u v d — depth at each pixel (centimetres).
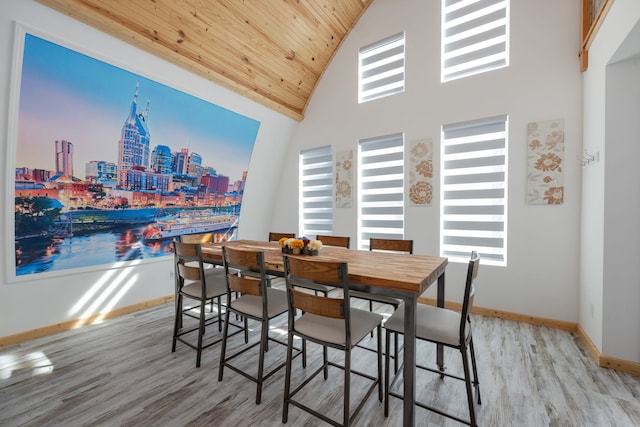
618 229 193
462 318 136
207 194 375
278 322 282
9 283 230
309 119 441
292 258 149
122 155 283
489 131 296
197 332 257
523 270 276
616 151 193
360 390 174
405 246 248
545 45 266
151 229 321
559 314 261
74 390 172
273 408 158
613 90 194
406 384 133
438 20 323
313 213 446
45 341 237
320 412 154
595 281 213
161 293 338
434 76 324
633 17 154
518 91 277
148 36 263
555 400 162
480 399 162
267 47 344
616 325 192
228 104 358
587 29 239
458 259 314
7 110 212
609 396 165
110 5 230
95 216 272
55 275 253
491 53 298
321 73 423
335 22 372
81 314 272
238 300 193
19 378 185
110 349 224
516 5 279
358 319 160
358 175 386
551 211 263
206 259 227
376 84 379
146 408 157
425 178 329
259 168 438
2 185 218
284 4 316
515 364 200
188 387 176
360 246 388
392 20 358
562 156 257
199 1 268
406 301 133
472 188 307
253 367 199
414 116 337
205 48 303
